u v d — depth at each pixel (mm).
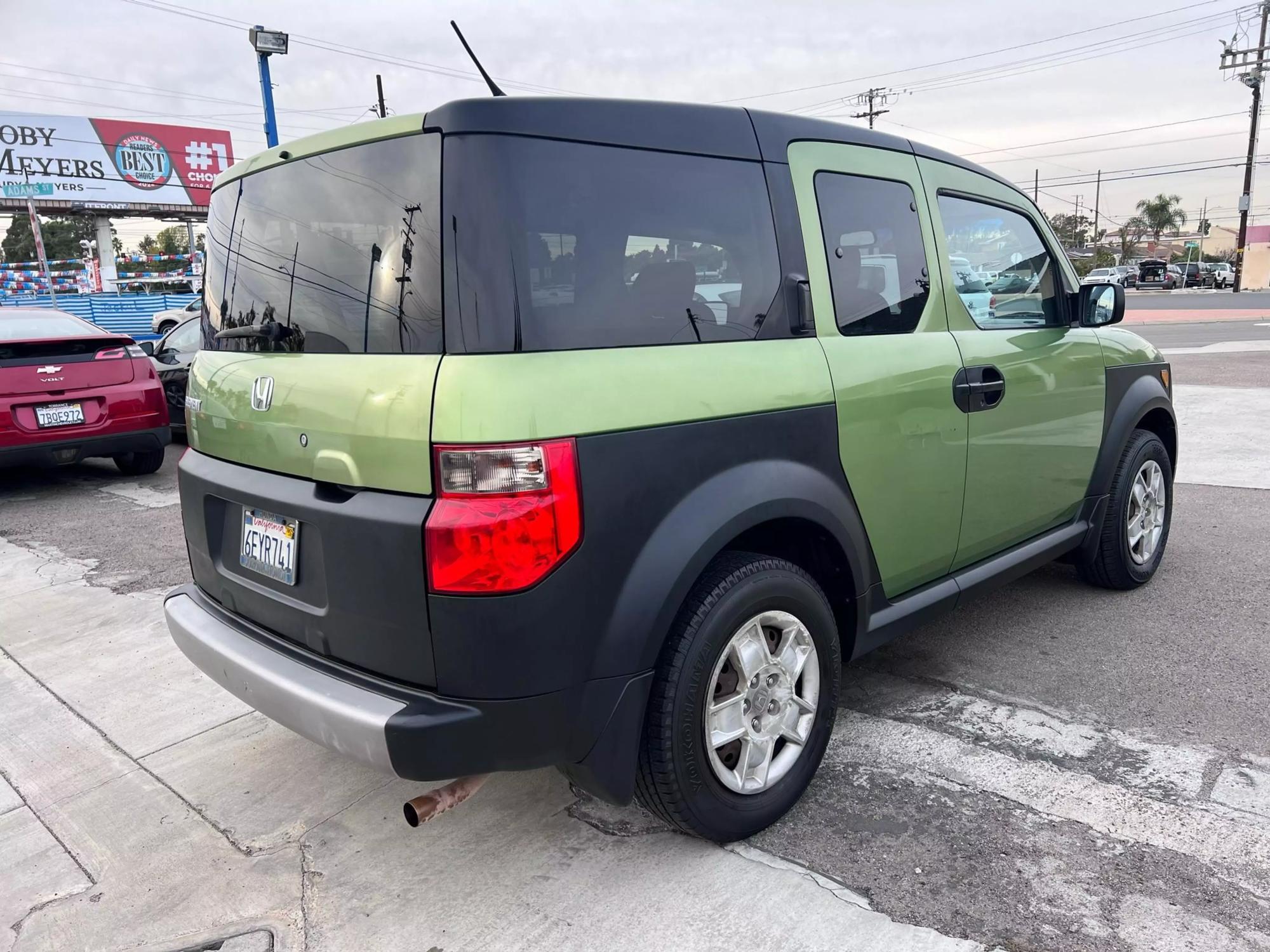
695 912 2184
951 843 2412
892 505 2764
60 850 2566
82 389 6793
